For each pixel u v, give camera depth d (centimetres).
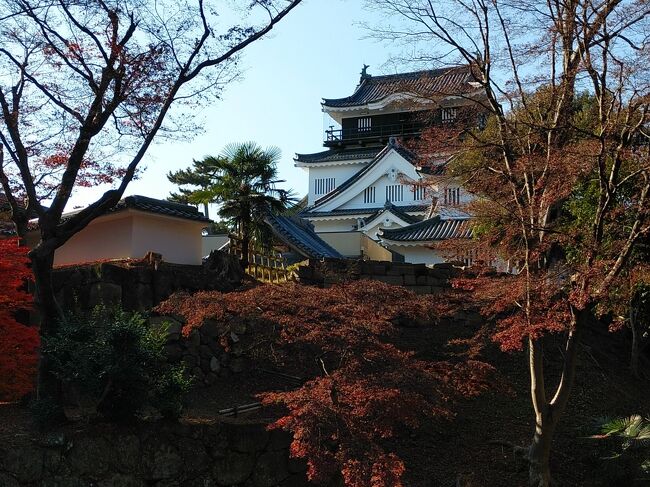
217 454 927
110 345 848
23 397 983
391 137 3194
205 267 1341
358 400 799
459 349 1448
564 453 1136
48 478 802
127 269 1162
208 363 1185
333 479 958
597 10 924
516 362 1446
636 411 1316
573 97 1048
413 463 1070
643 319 1509
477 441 1149
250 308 917
